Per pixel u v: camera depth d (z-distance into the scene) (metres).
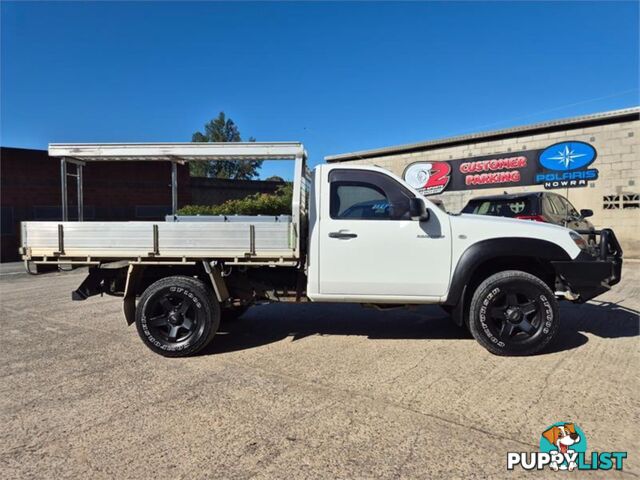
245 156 4.72
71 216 19.41
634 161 12.27
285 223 4.41
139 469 2.48
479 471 2.43
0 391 3.61
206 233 4.46
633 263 11.73
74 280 11.02
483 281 4.39
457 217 4.49
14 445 2.76
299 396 3.44
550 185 13.75
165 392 3.55
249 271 4.98
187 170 21.66
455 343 4.80
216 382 3.76
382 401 3.33
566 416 3.05
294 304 7.07
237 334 5.29
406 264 4.40
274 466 2.50
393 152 17.55
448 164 16.08
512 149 14.51
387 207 4.49
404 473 2.42
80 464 2.54
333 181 4.52
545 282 4.70
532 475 2.40
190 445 2.73
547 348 4.55
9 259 18.14
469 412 3.13
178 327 4.48
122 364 4.26
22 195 18.44
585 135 13.04
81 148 4.84
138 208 20.52
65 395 3.51
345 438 2.79
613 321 5.62
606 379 3.69
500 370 3.94
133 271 4.65
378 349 4.62
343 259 4.43
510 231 4.38
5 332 5.53
